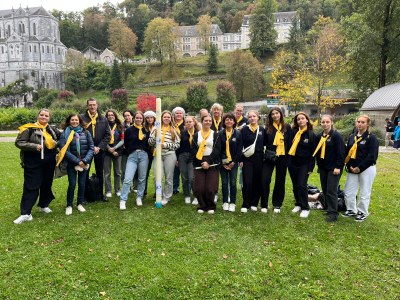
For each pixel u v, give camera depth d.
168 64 97.75
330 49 31.98
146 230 6.84
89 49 117.25
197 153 7.73
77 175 8.03
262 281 5.18
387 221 7.61
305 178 7.69
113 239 6.40
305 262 5.72
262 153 7.84
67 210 7.72
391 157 17.09
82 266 5.44
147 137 8.42
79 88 89.69
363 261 5.80
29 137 7.14
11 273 5.23
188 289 4.94
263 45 93.00
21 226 6.94
